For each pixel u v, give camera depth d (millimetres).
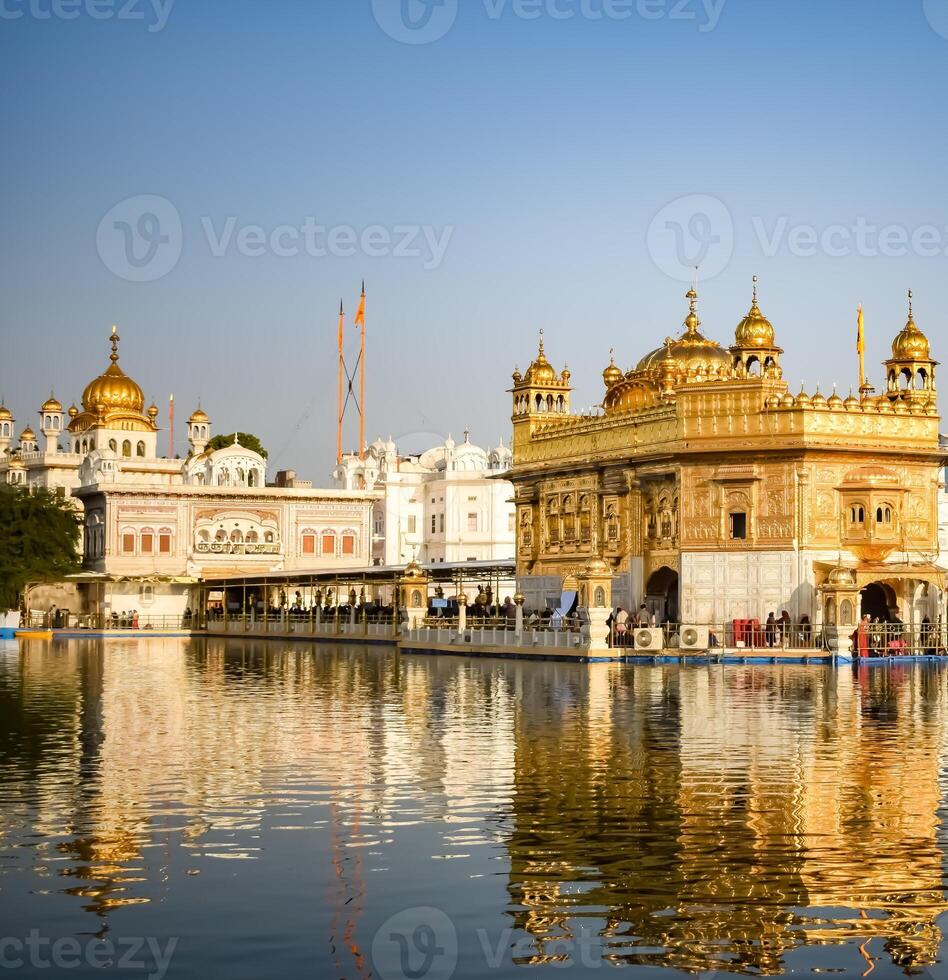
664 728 26875
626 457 57219
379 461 117125
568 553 62156
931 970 12281
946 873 15086
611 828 17203
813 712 29953
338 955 12641
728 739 25125
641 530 57344
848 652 49188
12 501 85688
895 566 51781
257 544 94875
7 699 33688
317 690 36562
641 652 48969
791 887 14547
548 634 51594
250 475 100000
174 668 47188
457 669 45875
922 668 46594
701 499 54125
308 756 22984
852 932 13203
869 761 22328
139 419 111000
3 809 18344
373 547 113438
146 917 13664
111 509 91375
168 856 15859
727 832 16938
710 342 65375
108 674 43812
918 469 54594
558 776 20891
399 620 66750
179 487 92750
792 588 52406
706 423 54031
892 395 59438
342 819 17719
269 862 15602
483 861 15633
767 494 53156
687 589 54000
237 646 67188
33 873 15156
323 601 94938
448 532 107312
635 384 62906
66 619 85188
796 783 20219
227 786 20047
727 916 13664
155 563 92000
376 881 14859
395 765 22000
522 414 66875
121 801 18875
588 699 33375
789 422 52594
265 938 13078
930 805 18547
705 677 41406
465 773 21172
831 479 53094
